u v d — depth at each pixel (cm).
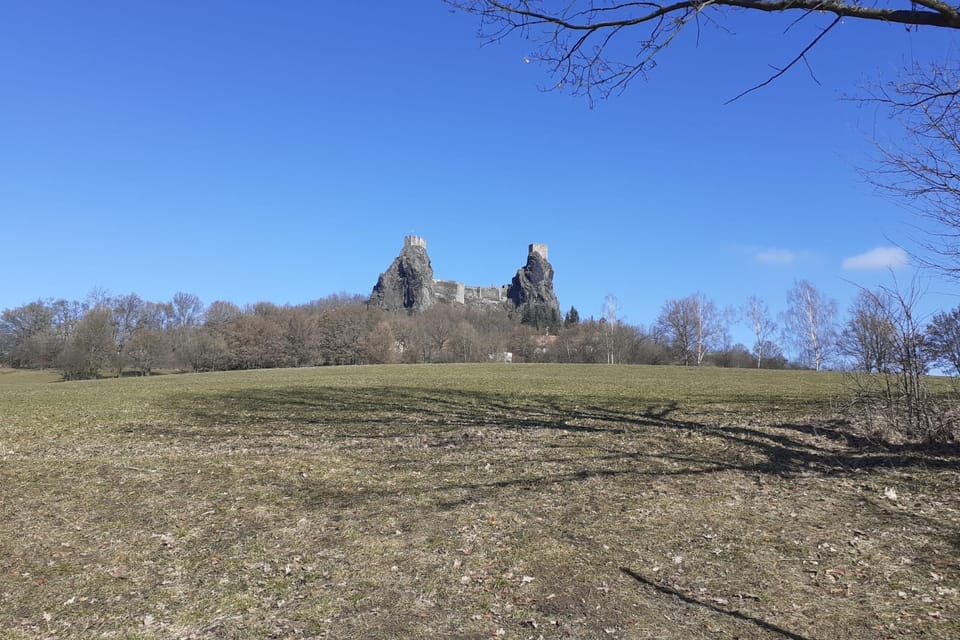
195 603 490
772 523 665
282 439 1229
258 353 7969
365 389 2564
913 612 458
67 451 1140
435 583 523
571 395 2159
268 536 646
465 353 9444
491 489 809
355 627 448
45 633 442
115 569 562
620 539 622
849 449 979
